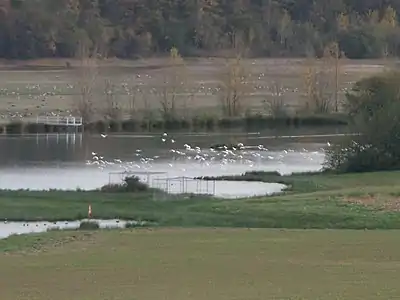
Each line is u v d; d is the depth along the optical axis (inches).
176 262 2094.0
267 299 1657.2
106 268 2028.8
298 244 2357.3
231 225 3029.0
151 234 2635.3
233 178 4350.4
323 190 3782.0
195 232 2664.9
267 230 2714.1
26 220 3228.3
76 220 3235.7
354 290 1729.8
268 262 2076.8
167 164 5078.7
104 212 3316.9
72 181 4399.6
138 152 5649.6
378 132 4485.7
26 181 4397.1
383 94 4586.6
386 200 3292.3
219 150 5757.9
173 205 3435.0
